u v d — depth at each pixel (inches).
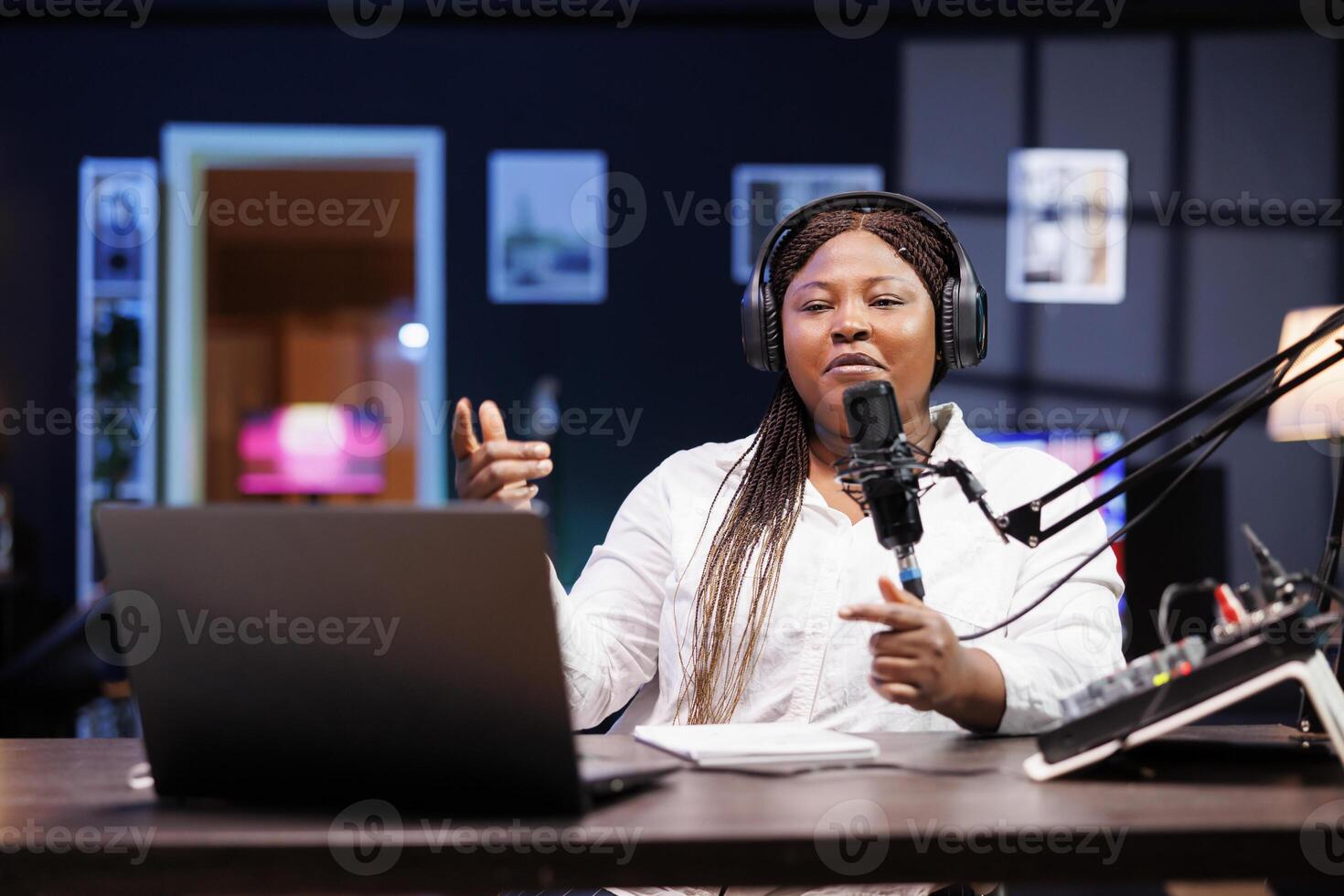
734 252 238.4
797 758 42.8
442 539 34.5
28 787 40.7
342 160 244.5
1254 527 232.8
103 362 234.8
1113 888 104.6
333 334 268.1
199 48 236.1
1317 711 38.8
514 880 32.3
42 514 234.7
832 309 58.5
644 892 52.4
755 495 60.8
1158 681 39.0
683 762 42.2
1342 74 239.9
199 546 36.1
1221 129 240.4
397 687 35.5
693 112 238.4
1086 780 39.8
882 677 43.9
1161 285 240.2
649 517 64.8
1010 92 239.3
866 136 238.8
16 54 234.7
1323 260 240.1
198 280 242.4
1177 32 239.6
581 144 238.5
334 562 35.4
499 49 238.1
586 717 59.5
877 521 46.1
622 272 238.2
